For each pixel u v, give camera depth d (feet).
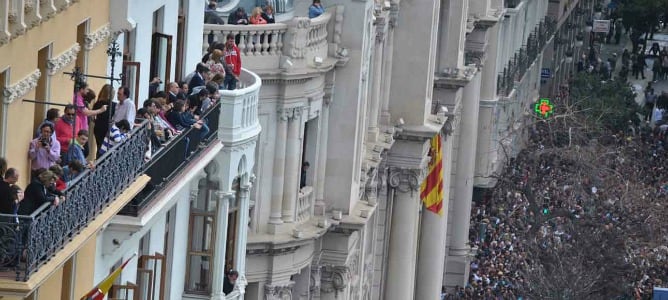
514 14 583.58
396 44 419.95
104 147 234.99
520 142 619.67
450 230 520.01
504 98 575.79
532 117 630.33
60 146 230.07
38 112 231.50
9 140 223.51
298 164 352.08
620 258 500.74
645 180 608.60
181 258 281.33
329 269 371.15
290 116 347.36
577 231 507.71
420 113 424.87
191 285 286.46
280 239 346.54
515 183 566.77
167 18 272.51
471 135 523.70
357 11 363.15
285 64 341.62
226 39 331.57
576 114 626.23
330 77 362.33
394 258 438.81
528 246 513.45
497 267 514.68
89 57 243.60
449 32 466.70
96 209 228.43
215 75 281.54
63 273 234.17
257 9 338.34
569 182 560.20
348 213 368.68
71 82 238.27
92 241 239.30
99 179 228.22
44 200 216.33
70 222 220.84
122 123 240.53
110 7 248.93
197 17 285.84
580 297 485.56
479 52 522.06
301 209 356.38
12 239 209.77
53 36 230.89
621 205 541.34
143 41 262.47
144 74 264.52
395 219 436.76
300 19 343.05
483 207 548.31
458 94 482.28
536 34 650.43
